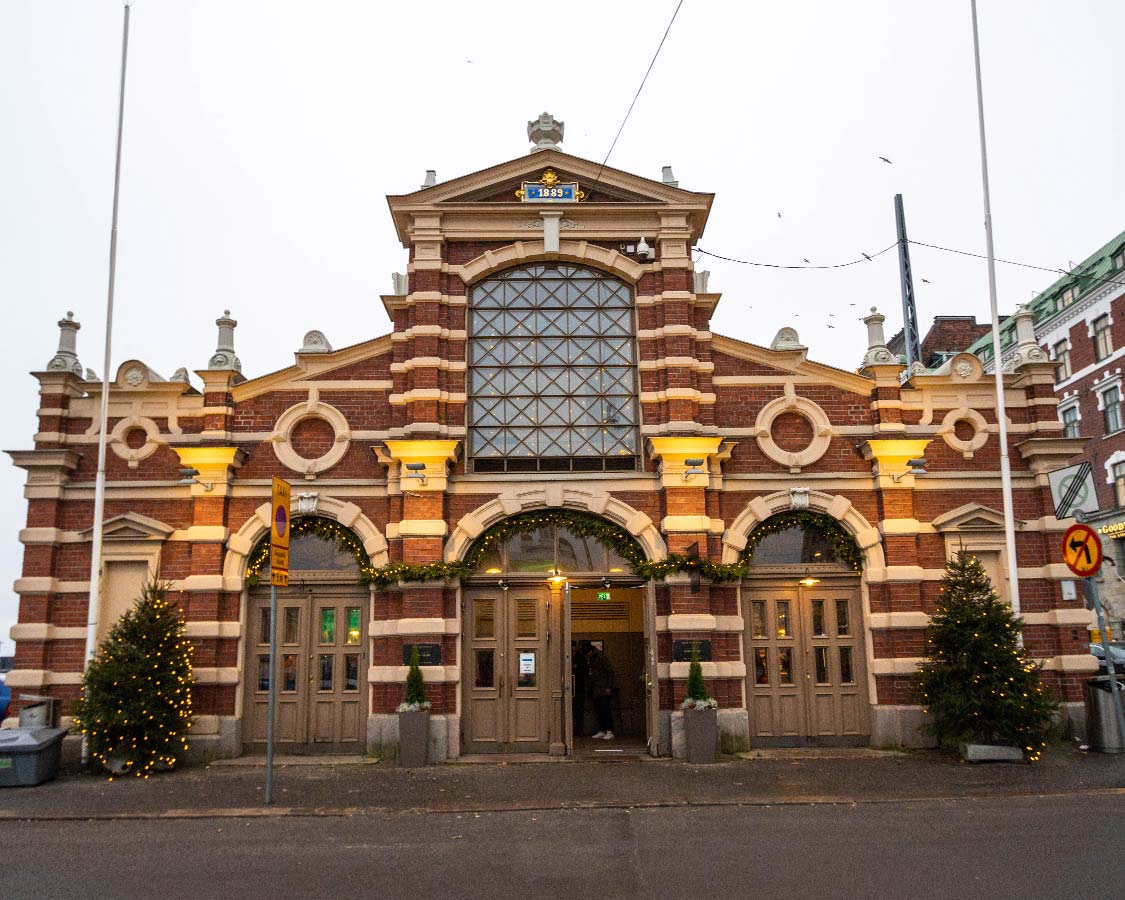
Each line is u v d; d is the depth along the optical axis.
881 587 16.91
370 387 17.38
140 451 17.06
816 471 17.39
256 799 12.73
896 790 12.83
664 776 14.05
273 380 17.31
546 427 17.47
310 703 16.44
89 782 14.06
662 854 9.51
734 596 16.75
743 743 16.17
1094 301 40.12
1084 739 16.58
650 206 17.94
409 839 10.36
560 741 16.23
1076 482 16.83
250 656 16.58
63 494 16.89
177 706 15.06
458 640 16.28
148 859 9.55
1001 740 15.17
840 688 16.88
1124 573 37.94
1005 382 17.89
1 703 19.11
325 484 16.86
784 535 17.47
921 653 16.55
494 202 17.98
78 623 16.45
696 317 18.05
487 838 10.37
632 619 19.84
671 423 16.95
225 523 16.67
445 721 15.77
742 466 17.34
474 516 16.62
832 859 9.15
